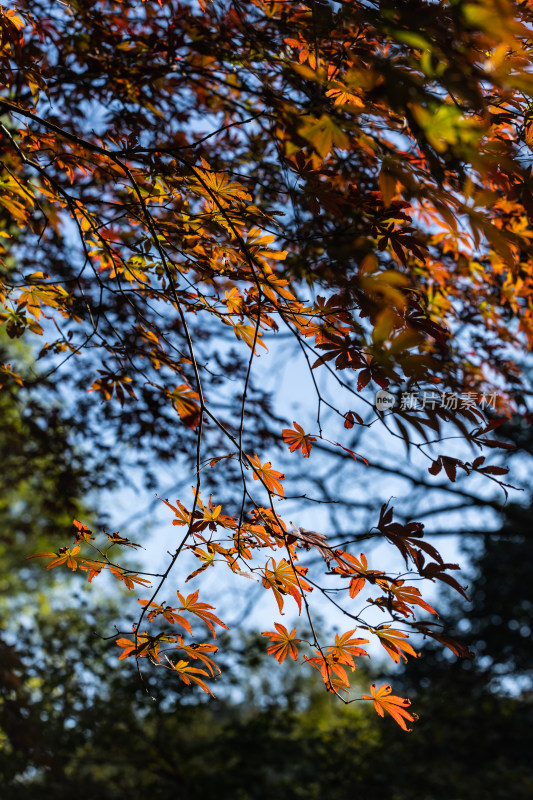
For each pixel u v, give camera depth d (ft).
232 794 24.29
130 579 7.71
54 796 22.81
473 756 26.96
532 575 47.01
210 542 7.48
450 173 7.25
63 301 10.23
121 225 13.09
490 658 46.44
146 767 24.68
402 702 7.67
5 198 8.48
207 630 25.05
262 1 10.03
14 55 9.54
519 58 5.56
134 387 15.02
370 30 7.63
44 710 23.54
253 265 8.13
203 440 18.07
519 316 14.51
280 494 7.84
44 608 37.60
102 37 12.28
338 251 5.31
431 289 14.43
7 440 18.57
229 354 17.78
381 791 24.25
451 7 4.37
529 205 6.18
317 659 7.79
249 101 13.93
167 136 14.24
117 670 24.57
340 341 7.31
